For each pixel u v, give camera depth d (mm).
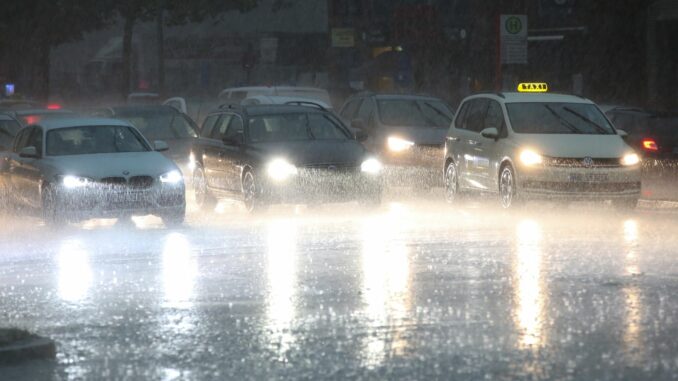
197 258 35812
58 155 48094
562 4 115125
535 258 34531
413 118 65000
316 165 50344
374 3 143000
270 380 20062
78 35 157250
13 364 21625
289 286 29844
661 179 64875
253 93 84562
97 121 50219
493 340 22938
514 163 49188
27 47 162250
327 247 37938
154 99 130000
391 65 113438
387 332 23844
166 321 25516
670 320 24734
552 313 25641
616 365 20766
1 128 62000
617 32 115312
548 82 117500
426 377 20062
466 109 55406
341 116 68375
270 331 24156
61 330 24766
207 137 56594
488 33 123375
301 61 176250
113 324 25312
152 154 48375
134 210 46031
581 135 50344
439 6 130000
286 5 177625
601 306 26391
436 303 27031
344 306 26859
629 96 115375
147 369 21062
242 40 178375
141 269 33625
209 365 21266
